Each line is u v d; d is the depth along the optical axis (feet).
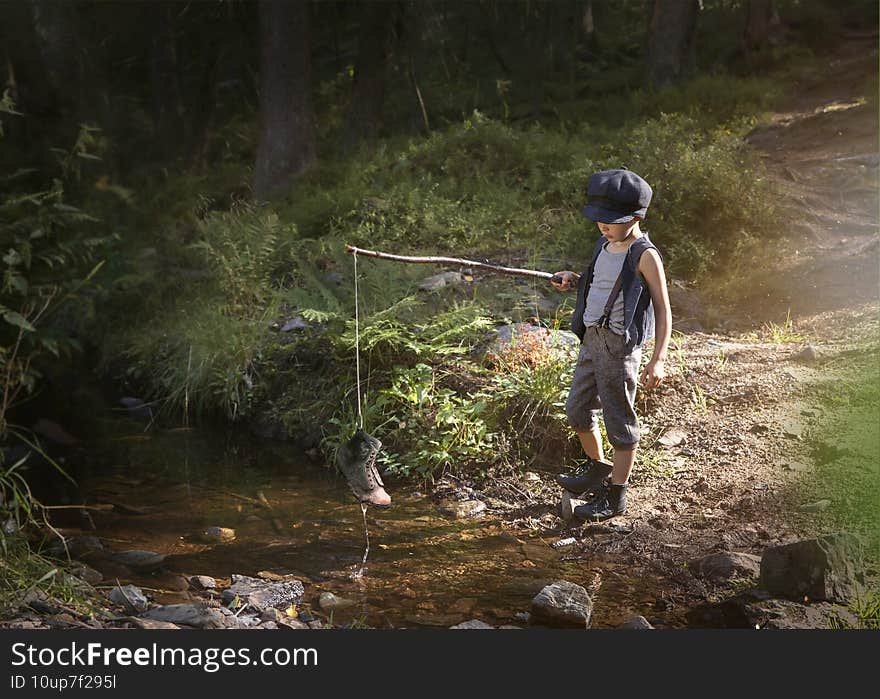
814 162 39.04
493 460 18.90
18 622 12.36
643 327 14.84
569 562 14.98
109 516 17.76
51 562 14.58
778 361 21.09
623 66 80.43
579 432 16.26
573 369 19.93
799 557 12.98
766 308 25.96
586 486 16.53
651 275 14.58
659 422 19.27
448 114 68.85
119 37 71.15
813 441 17.61
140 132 71.41
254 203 41.68
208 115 69.36
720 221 30.37
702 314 25.64
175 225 40.57
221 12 63.67
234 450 21.77
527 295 25.00
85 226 35.06
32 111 48.16
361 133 54.44
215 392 24.31
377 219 32.96
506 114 55.62
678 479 17.31
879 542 14.15
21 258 24.63
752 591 13.21
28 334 25.09
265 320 25.70
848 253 28.35
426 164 39.52
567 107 60.59
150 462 21.08
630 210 14.58
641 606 13.39
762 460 17.38
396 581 14.48
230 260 28.86
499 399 19.99
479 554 15.43
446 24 71.15
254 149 72.38
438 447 19.26
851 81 56.08
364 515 17.43
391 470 19.24
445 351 20.98
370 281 24.09
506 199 33.86
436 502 17.98
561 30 77.87
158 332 28.35
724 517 15.78
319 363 23.61
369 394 21.49
